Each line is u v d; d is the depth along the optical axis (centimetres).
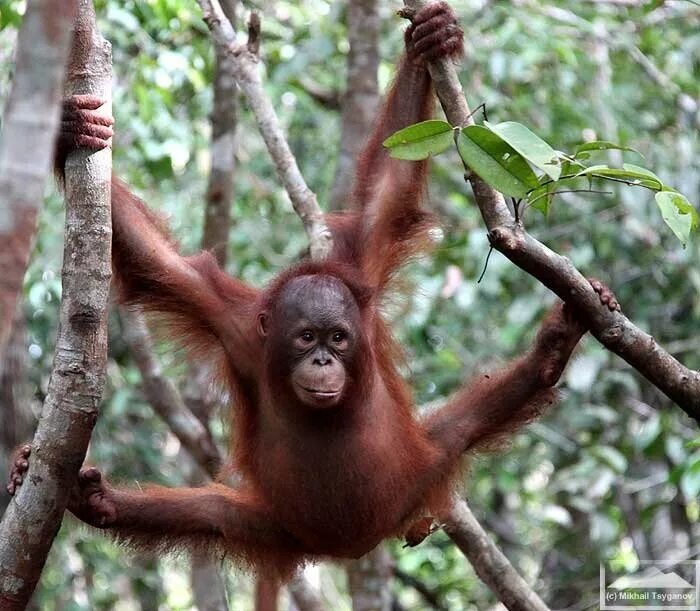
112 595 1602
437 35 727
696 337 1380
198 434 1121
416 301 1277
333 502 745
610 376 1319
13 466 643
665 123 1484
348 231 845
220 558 785
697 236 1323
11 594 583
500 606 1695
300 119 1590
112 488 754
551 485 1486
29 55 377
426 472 775
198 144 1557
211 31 902
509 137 575
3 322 362
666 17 1476
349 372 718
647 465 1477
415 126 583
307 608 1035
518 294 1432
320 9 1564
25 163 372
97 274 565
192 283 758
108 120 581
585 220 1356
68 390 564
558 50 1334
